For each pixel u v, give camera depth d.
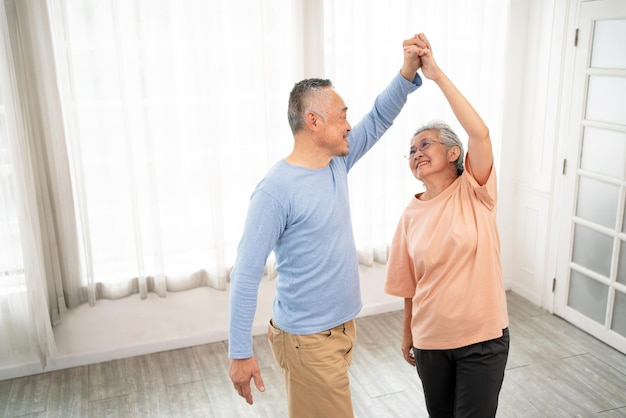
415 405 3.06
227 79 3.36
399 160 3.81
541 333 3.76
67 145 3.20
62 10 2.98
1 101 2.96
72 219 3.28
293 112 1.90
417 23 3.66
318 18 3.42
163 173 3.38
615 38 3.31
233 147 3.47
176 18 3.22
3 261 3.18
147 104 3.21
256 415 3.02
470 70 3.86
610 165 3.42
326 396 2.01
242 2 3.28
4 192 3.07
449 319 2.06
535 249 4.14
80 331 3.49
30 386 3.31
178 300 3.62
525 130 4.09
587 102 3.55
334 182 1.96
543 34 3.84
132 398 3.19
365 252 3.89
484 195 2.06
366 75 3.59
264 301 3.81
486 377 2.07
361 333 3.85
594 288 3.66
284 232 1.90
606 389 3.15
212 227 3.51
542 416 2.93
